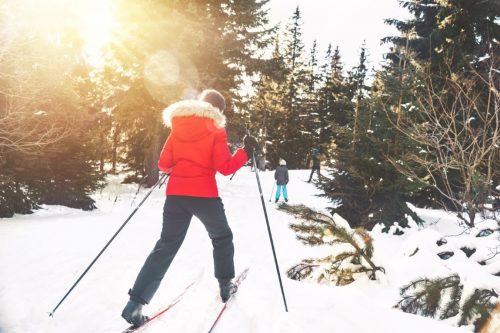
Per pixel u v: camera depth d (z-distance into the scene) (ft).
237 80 58.08
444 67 37.29
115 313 10.46
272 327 9.27
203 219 10.19
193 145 10.07
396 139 26.43
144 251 17.11
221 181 66.85
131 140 55.83
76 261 14.94
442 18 42.55
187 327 9.41
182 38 48.01
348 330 9.59
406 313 11.59
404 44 48.47
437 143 21.81
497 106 20.03
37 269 13.82
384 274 15.23
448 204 35.99
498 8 38.63
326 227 15.46
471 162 22.54
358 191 29.25
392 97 26.99
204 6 54.54
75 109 33.35
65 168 32.94
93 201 35.22
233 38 53.47
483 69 34.45
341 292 12.59
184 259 16.03
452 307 12.25
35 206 30.12
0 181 25.63
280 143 125.80
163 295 11.63
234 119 55.93
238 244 21.47
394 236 25.62
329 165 29.58
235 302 10.93
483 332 11.23
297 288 12.42
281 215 33.32
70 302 11.00
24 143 27.09
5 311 10.27
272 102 122.93
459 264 13.89
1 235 19.20
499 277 12.62
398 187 27.02
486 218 21.76
